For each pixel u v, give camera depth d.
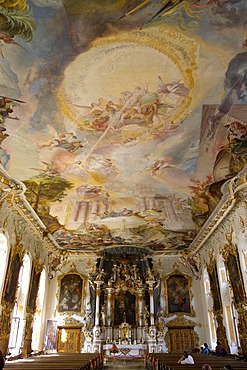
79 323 23.94
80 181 15.03
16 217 17.56
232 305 18.30
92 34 8.26
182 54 8.96
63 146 12.52
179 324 23.83
